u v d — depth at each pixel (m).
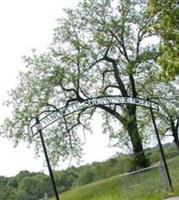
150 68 48.81
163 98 47.94
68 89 48.47
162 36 28.06
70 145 47.78
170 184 28.20
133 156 47.69
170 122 49.16
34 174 65.75
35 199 64.44
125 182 29.98
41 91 47.91
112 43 50.19
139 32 49.41
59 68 48.38
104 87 50.03
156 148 50.50
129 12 49.69
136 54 49.88
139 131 49.22
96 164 57.75
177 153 50.59
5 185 67.44
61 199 47.41
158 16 28.52
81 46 49.53
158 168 28.78
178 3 28.00
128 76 49.31
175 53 27.23
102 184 46.03
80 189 49.31
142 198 28.64
